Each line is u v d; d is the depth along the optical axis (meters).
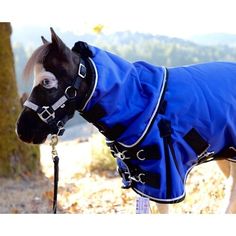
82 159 9.27
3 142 7.77
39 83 3.57
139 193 3.75
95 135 9.31
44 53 3.58
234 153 4.04
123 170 3.82
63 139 12.79
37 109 3.57
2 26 7.74
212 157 4.04
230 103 3.89
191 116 3.73
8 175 7.73
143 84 3.74
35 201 6.55
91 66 3.61
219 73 4.02
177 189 3.64
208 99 3.82
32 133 3.59
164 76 3.79
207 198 5.57
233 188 4.39
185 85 3.79
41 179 7.82
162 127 3.64
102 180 7.71
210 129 3.79
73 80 3.59
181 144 3.71
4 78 7.75
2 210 6.16
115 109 3.62
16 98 7.90
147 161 3.66
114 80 3.60
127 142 3.66
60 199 6.39
